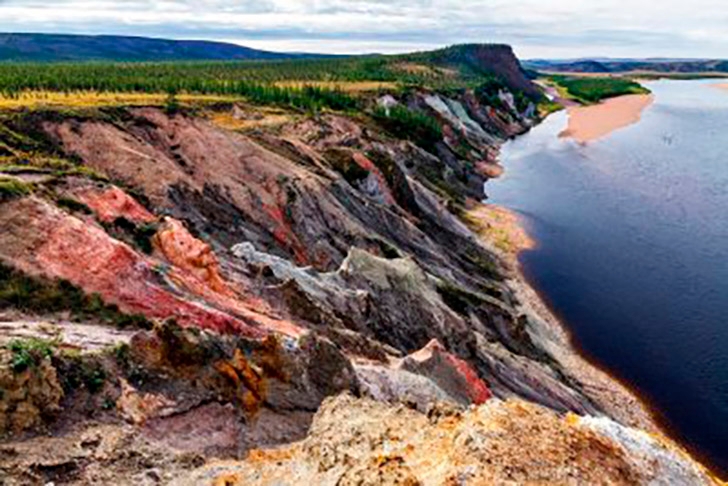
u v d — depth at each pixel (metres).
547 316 59.56
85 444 18.03
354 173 71.38
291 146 69.88
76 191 33.81
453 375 35.66
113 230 31.97
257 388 23.06
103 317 25.20
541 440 17.56
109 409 19.59
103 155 47.94
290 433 22.66
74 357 20.22
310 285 38.97
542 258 74.19
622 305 61.81
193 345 22.28
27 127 48.25
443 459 16.75
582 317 59.44
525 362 45.34
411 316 43.00
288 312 34.00
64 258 26.56
